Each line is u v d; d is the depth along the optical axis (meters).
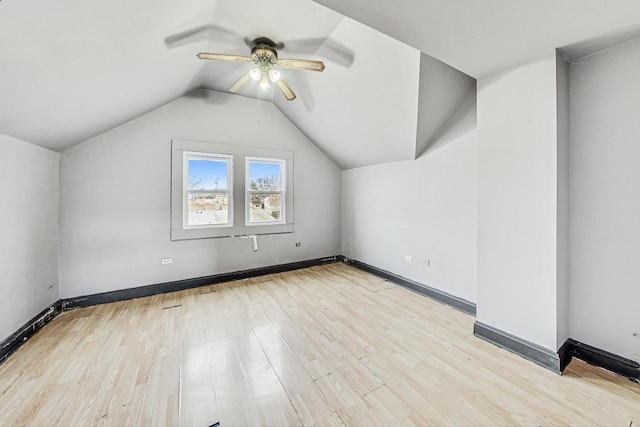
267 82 2.48
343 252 4.64
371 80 2.56
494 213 1.97
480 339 2.09
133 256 3.04
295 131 4.20
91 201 2.82
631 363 1.60
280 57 2.66
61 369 1.74
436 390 1.54
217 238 3.56
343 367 1.76
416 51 2.05
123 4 1.38
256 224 3.88
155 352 1.94
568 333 1.83
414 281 3.26
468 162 2.62
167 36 1.90
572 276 1.82
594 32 1.46
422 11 1.27
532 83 1.75
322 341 2.09
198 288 3.35
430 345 2.02
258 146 3.86
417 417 1.35
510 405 1.42
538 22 1.37
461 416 1.35
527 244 1.81
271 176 4.07
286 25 2.16
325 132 3.86
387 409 1.40
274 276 3.85
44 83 1.60
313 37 2.36
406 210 3.37
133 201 3.04
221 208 3.64
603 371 1.68
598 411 1.37
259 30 2.21
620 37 1.52
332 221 4.62
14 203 2.02
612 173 1.66
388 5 1.23
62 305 2.67
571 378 1.62
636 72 1.56
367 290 3.26
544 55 1.68
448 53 1.67
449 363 1.79
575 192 1.79
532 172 1.77
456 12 1.28
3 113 1.66
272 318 2.49
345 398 1.48
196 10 1.79
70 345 2.03
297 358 1.86
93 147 2.83
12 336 1.97
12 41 1.20
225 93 3.59
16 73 1.40
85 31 1.41
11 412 1.38
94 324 2.38
